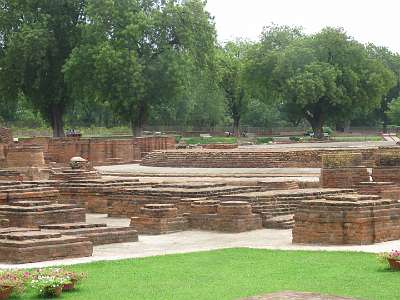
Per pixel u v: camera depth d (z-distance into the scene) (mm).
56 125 68312
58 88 66000
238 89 96875
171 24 63625
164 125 102250
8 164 41062
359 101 78250
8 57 62625
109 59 59562
